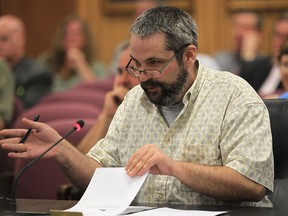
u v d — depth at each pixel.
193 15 13.20
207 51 13.20
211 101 4.64
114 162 4.90
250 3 12.88
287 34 9.96
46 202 4.60
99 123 6.12
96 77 11.80
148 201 4.70
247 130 4.46
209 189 4.32
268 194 4.68
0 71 9.71
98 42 13.78
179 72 4.52
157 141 4.76
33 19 14.30
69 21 11.92
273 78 10.49
